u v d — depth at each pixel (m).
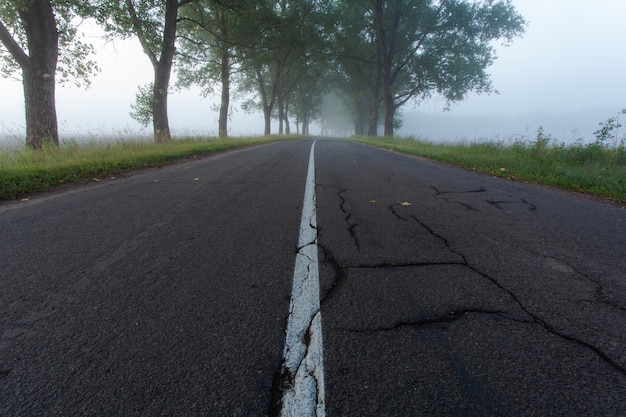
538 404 1.19
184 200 4.26
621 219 3.67
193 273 2.18
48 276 2.11
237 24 19.52
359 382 1.28
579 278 2.18
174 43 13.73
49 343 1.47
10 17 8.88
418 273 2.22
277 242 2.78
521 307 1.82
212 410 1.15
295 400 1.19
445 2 23.16
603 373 1.34
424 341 1.52
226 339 1.52
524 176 6.70
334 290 1.98
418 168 8.16
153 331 1.57
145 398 1.19
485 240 2.90
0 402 1.17
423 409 1.16
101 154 8.23
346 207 4.01
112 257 2.43
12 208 3.80
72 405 1.16
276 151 13.00
